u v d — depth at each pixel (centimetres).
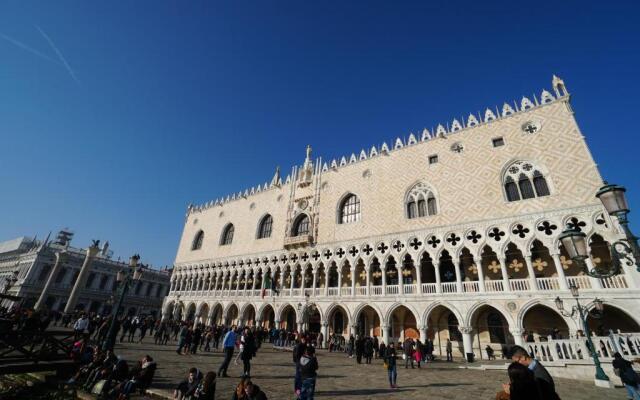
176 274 6241
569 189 2762
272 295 4441
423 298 3125
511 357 673
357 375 1792
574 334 2334
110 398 1136
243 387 891
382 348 2872
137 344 2738
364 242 3841
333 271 4300
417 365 2333
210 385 940
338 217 4325
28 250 7969
